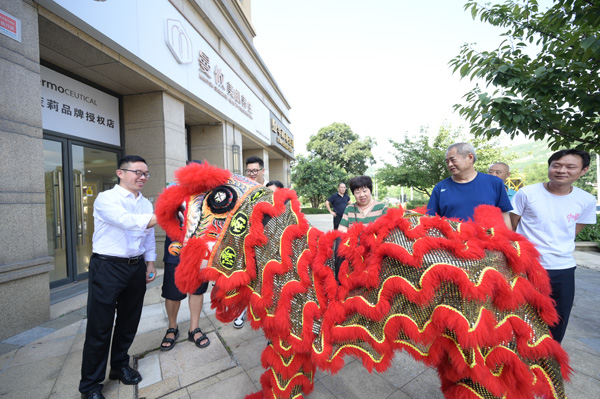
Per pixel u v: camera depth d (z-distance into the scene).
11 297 2.74
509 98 2.41
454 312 1.00
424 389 1.89
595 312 3.16
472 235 1.12
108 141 5.04
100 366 1.80
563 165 1.92
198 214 1.32
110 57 4.04
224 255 1.27
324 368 1.15
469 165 2.26
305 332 1.15
